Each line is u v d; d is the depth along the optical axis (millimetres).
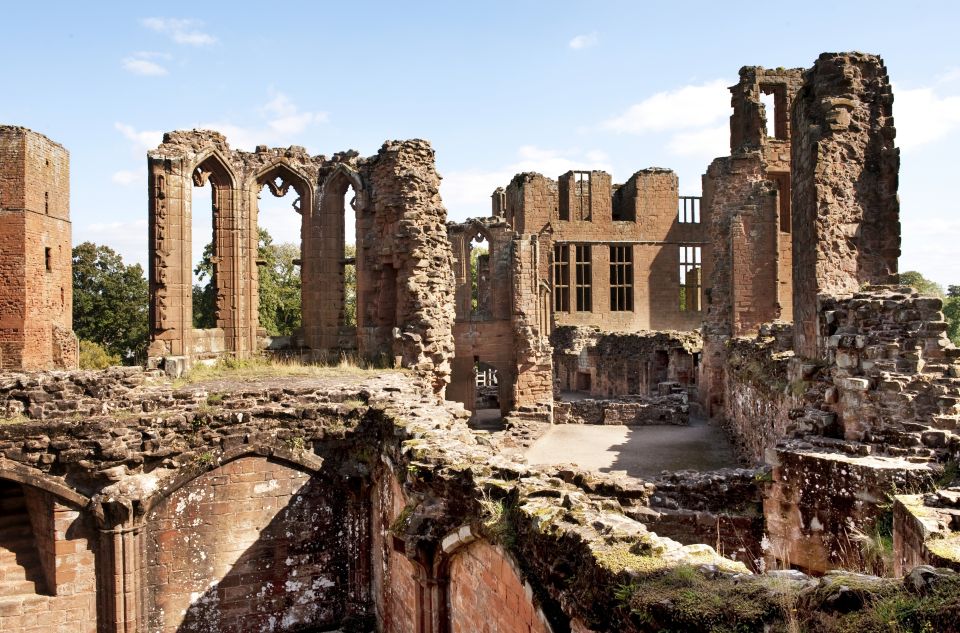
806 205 17859
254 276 26641
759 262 34219
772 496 12266
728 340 32688
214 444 15141
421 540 10320
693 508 13578
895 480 10797
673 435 29922
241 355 25859
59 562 14219
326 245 27359
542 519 7559
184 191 23797
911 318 12531
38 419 14547
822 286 17016
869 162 17359
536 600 7305
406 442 12133
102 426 14461
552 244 55031
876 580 4758
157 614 14680
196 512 15008
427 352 24562
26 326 43406
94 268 66688
